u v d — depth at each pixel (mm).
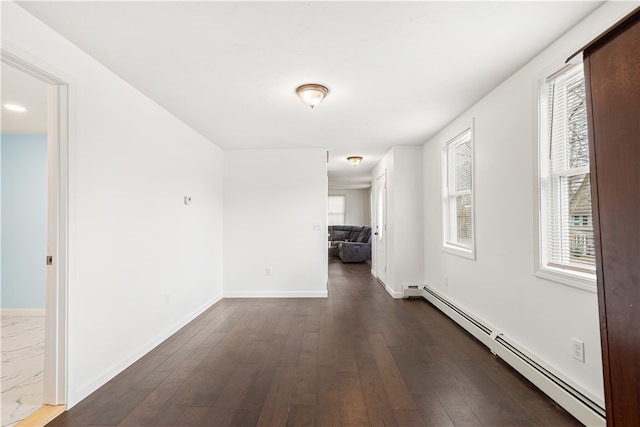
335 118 3418
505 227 2570
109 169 2279
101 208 2193
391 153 4844
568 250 2018
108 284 2262
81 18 1691
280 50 2039
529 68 2225
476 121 3006
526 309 2318
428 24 1770
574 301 1868
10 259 3748
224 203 4828
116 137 2359
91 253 2094
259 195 4816
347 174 7574
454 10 1650
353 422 1775
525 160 2299
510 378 2256
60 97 1911
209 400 1999
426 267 4590
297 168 4809
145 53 2059
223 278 4809
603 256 1032
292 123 3584
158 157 2969
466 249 3463
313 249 4785
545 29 1832
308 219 4797
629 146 929
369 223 10812
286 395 2053
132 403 1967
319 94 2609
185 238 3545
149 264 2805
